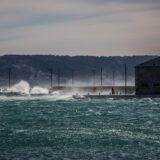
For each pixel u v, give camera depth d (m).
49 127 171.88
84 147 132.00
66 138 145.62
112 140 141.38
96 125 175.50
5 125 180.25
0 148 132.00
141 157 120.06
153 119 196.00
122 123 181.50
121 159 118.06
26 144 137.25
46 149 130.00
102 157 120.06
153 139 142.75
